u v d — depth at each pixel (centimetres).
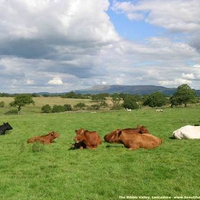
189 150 1528
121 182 1038
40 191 988
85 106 14000
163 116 3725
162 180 1052
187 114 3894
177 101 9338
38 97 19000
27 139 2223
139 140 1628
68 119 3750
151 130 2422
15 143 2069
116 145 1777
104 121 3347
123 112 4847
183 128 1958
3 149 1820
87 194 942
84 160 1404
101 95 16012
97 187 998
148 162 1300
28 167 1317
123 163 1307
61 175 1144
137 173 1140
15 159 1502
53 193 958
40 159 1477
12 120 3812
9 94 19700
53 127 2927
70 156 1523
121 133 1675
